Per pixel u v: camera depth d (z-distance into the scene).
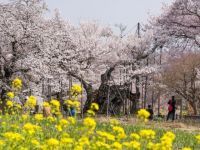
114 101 40.50
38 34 28.14
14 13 29.05
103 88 40.03
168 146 7.80
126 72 41.81
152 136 8.93
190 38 40.31
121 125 19.80
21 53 28.39
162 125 26.31
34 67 27.89
